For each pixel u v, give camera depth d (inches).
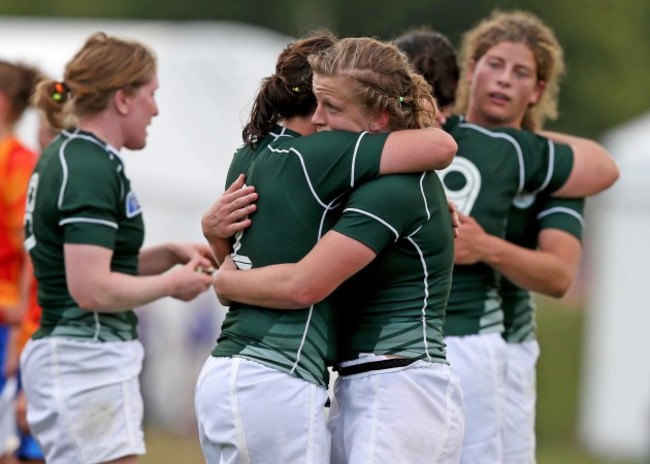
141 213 692.1
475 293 682.2
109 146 676.7
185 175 1760.6
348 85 553.3
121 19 4237.2
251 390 550.6
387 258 561.3
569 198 700.7
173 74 1812.3
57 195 661.9
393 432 554.3
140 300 665.6
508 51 699.4
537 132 727.1
